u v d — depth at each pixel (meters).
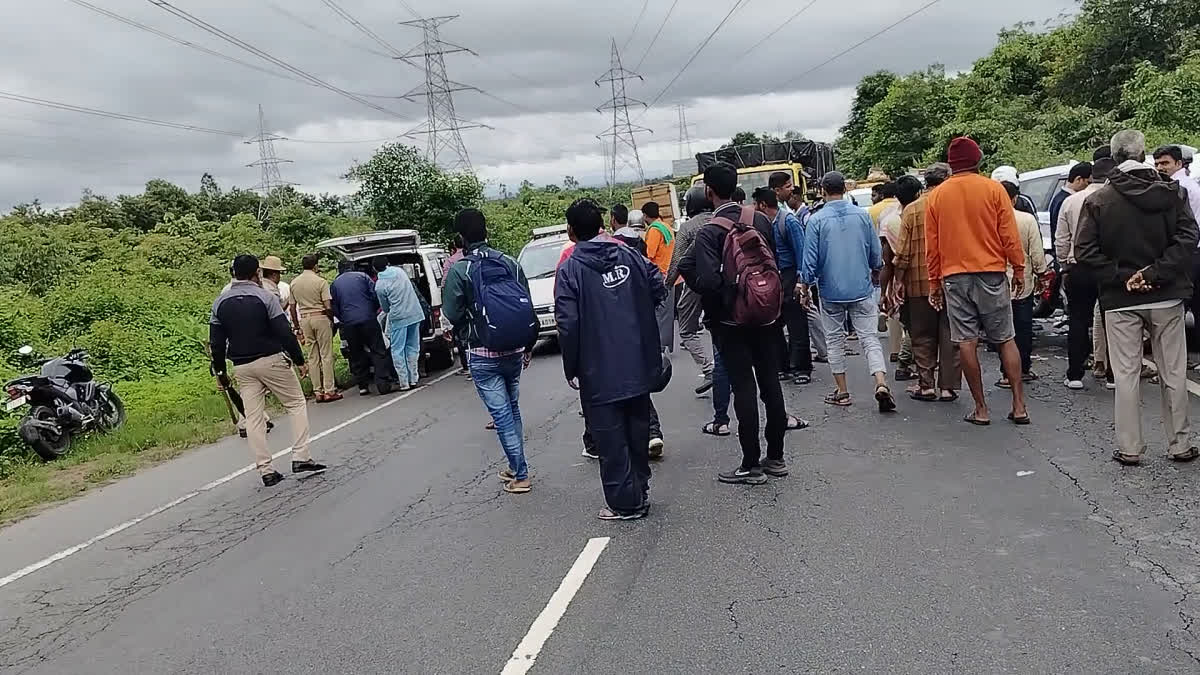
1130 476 5.83
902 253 8.38
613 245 6.06
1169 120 23.77
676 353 13.30
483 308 6.70
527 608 4.73
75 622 5.34
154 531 7.14
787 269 9.68
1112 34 31.00
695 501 6.21
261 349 8.13
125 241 30.12
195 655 4.64
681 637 4.22
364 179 30.00
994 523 5.26
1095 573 4.49
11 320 16.78
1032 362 9.87
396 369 13.27
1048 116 29.72
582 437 8.62
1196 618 3.97
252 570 5.88
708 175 6.33
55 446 10.64
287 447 9.95
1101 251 6.01
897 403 8.52
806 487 6.25
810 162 27.95
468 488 7.26
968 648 3.87
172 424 11.99
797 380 9.96
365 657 4.38
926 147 46.22
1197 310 8.48
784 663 3.88
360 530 6.45
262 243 30.48
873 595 4.46
